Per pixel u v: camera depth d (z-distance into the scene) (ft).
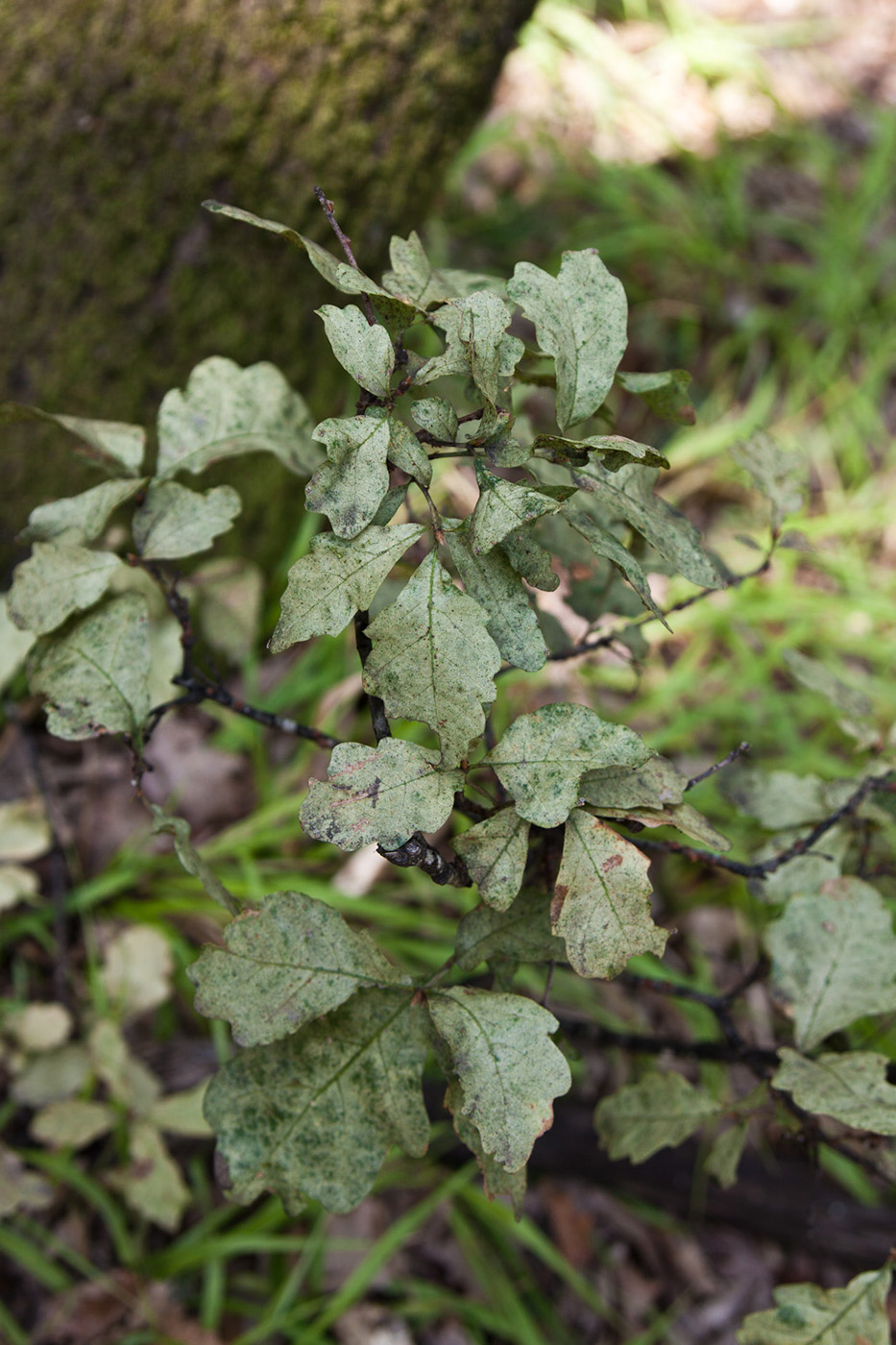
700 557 2.39
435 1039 2.37
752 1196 3.97
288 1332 3.72
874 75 9.61
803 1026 2.60
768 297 7.58
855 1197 4.00
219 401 2.66
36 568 2.52
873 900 2.64
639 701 5.19
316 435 2.23
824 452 6.64
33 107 4.11
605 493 2.34
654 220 7.69
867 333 7.30
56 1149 3.84
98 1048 3.77
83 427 2.62
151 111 4.11
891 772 2.72
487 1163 2.35
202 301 4.39
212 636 3.54
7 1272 3.76
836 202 8.00
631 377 2.50
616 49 8.61
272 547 4.95
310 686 4.93
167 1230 3.90
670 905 4.87
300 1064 2.35
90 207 4.22
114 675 2.52
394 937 4.42
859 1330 2.43
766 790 2.80
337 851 4.60
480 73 4.46
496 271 7.04
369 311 2.33
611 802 2.33
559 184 7.57
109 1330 3.65
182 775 4.71
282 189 4.26
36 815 4.14
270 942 2.32
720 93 8.82
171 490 2.60
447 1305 3.89
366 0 4.06
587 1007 4.42
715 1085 4.34
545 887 2.48
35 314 4.33
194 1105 3.76
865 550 6.36
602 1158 3.96
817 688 2.81
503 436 2.29
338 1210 2.33
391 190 4.44
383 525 2.29
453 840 2.30
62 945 4.09
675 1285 4.24
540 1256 4.19
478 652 2.24
